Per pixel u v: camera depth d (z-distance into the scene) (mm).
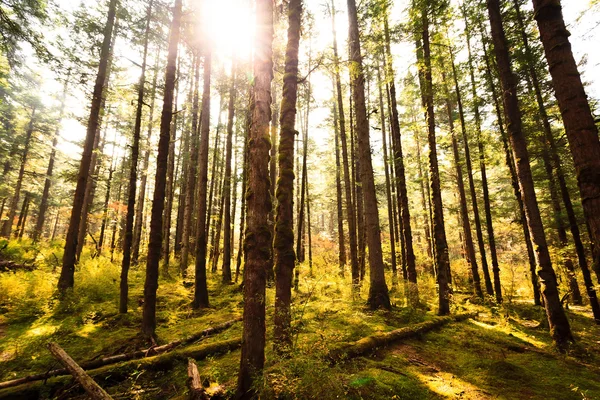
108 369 5043
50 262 15195
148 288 7188
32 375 4770
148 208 32188
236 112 20344
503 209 17562
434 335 7570
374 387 4484
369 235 10125
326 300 9305
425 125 11711
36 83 22984
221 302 11102
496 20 7715
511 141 7676
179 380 5004
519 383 4906
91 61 13008
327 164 27672
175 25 8562
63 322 8125
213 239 23453
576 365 5816
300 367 4059
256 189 4477
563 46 3748
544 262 7188
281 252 5516
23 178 27484
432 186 10344
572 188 14266
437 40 10477
